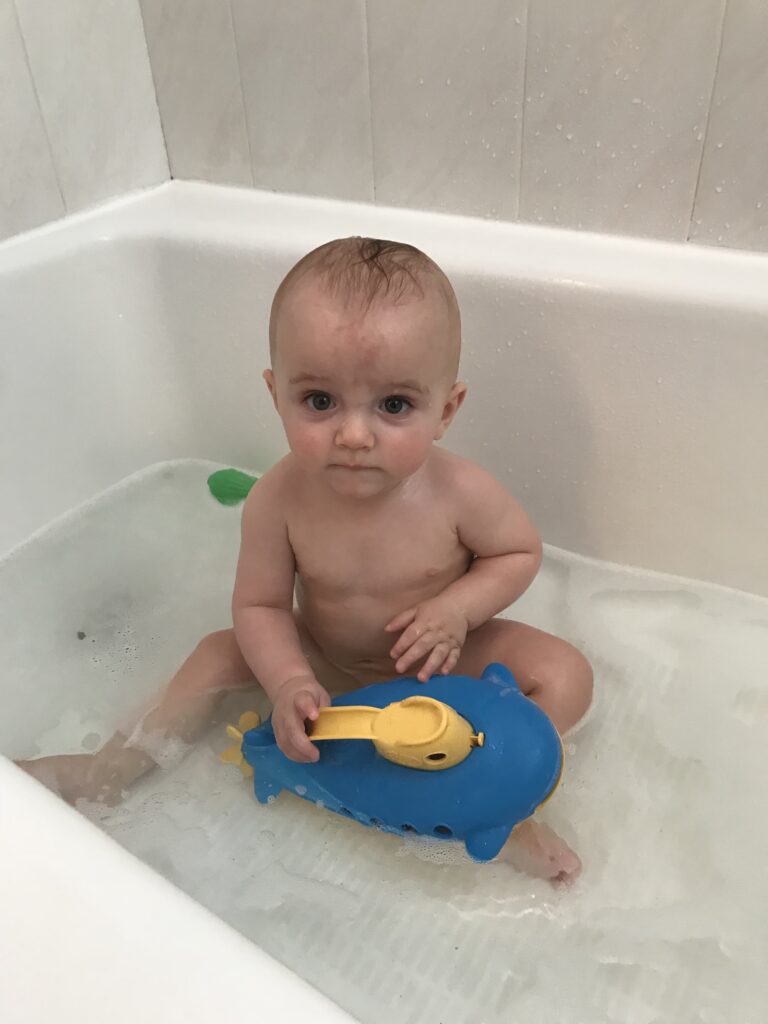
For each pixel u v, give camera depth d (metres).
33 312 1.05
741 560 0.96
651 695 0.91
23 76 1.02
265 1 1.01
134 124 1.15
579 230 0.96
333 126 1.05
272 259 1.04
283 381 0.67
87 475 1.15
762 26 0.78
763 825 0.79
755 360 0.85
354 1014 0.67
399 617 0.79
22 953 0.36
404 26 0.94
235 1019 0.33
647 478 0.96
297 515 0.78
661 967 0.70
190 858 0.78
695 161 0.87
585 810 0.80
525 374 0.96
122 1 1.09
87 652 0.98
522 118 0.93
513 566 0.81
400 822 0.68
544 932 0.72
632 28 0.83
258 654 0.78
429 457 0.79
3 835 0.39
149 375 1.17
